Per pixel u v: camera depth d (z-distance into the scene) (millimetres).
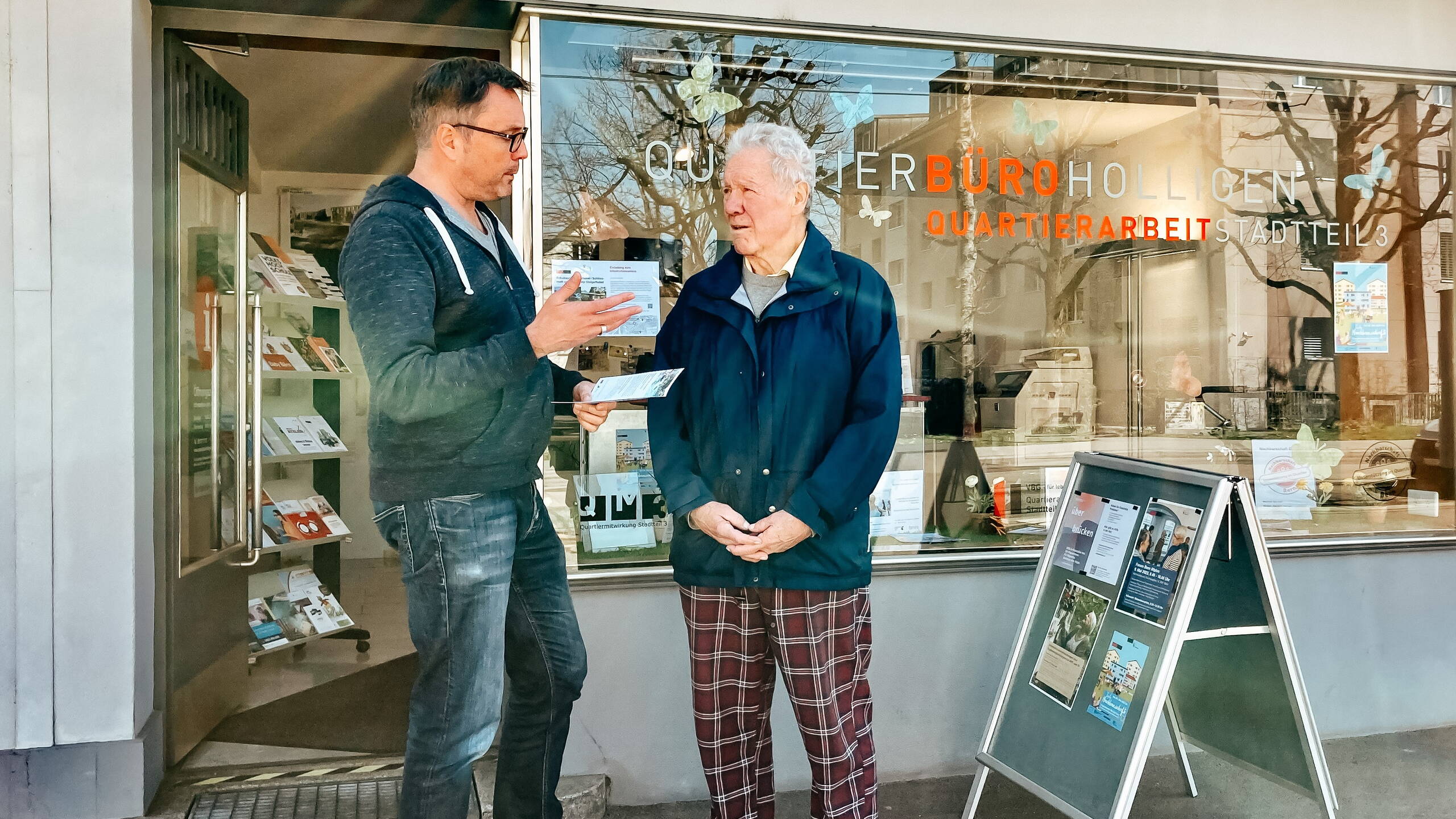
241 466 3344
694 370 2275
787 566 2123
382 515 1929
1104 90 3400
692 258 3088
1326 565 3480
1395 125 3654
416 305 1745
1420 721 3562
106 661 2648
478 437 1869
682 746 3033
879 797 3041
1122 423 3438
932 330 3289
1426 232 3689
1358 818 2842
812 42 3154
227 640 3559
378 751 3246
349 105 5641
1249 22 3441
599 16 2961
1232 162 3527
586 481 3008
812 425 2166
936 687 3215
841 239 3219
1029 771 2537
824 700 2162
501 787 2244
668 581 3000
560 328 1757
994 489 3311
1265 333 3559
